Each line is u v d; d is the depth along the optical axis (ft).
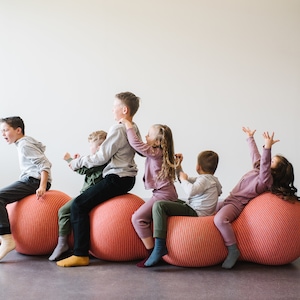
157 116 18.39
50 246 10.29
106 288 8.38
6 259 10.22
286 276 9.11
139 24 18.31
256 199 9.72
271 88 18.44
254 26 18.35
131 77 18.38
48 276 9.04
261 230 9.35
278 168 9.71
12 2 18.10
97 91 18.31
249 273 9.27
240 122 18.45
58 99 18.25
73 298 7.89
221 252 9.46
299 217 9.39
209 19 18.31
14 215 10.28
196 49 18.37
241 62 18.39
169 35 18.33
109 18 18.26
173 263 9.57
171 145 10.00
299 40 18.37
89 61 18.28
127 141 10.05
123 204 9.79
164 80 18.38
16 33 18.12
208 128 18.43
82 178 18.21
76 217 9.80
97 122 18.33
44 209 10.19
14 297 7.93
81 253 9.70
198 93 18.39
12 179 17.92
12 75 18.13
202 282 8.72
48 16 18.16
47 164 10.64
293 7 18.29
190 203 10.19
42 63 18.20
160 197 9.77
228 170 18.47
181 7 18.31
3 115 18.15
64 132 18.25
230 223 9.60
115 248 9.66
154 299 7.86
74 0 18.21
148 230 9.55
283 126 18.45
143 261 9.62
